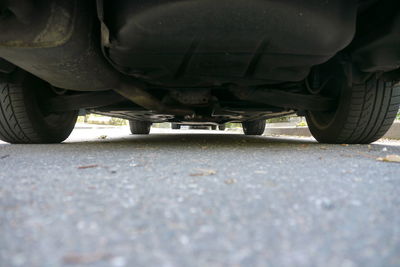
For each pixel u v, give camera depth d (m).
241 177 0.97
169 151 1.77
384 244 0.47
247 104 2.74
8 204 0.66
